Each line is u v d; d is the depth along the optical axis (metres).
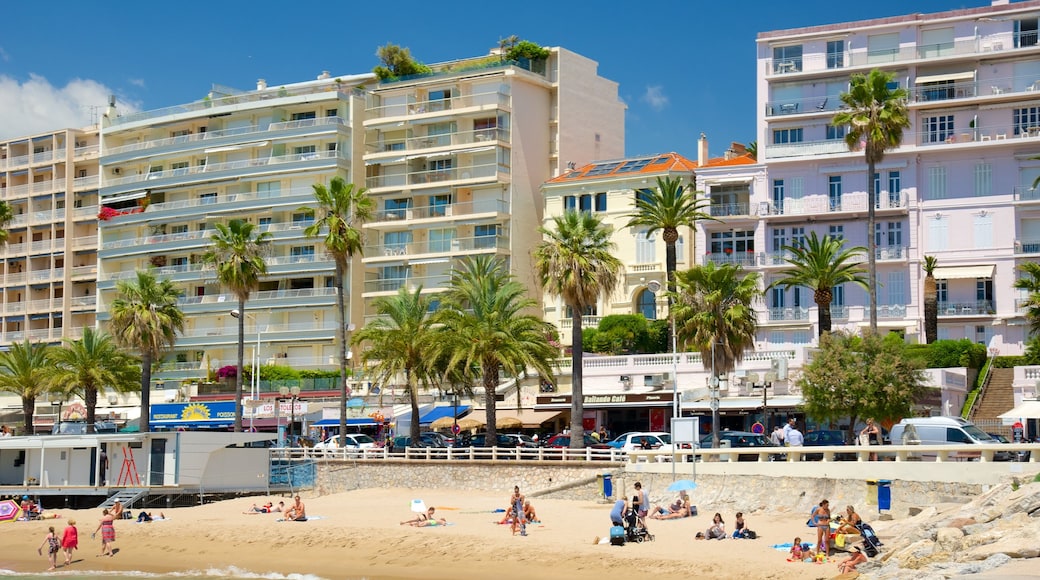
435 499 60.88
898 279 85.19
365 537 48.72
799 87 89.94
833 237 85.69
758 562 38.56
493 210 100.50
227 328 108.94
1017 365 76.69
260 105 110.38
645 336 87.69
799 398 70.12
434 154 102.94
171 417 98.44
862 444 52.69
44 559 49.56
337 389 96.56
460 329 68.38
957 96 85.38
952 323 83.88
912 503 45.28
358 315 105.88
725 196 90.38
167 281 87.31
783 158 88.38
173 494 64.00
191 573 45.09
